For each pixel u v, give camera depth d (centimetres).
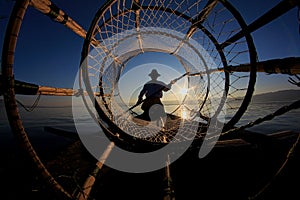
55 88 203
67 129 1486
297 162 172
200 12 271
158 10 302
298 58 143
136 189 221
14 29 95
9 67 97
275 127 1200
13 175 260
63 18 186
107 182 237
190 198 200
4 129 1347
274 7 149
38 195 196
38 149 718
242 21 193
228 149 274
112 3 188
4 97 99
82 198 157
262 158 261
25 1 95
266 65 178
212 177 229
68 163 307
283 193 177
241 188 208
